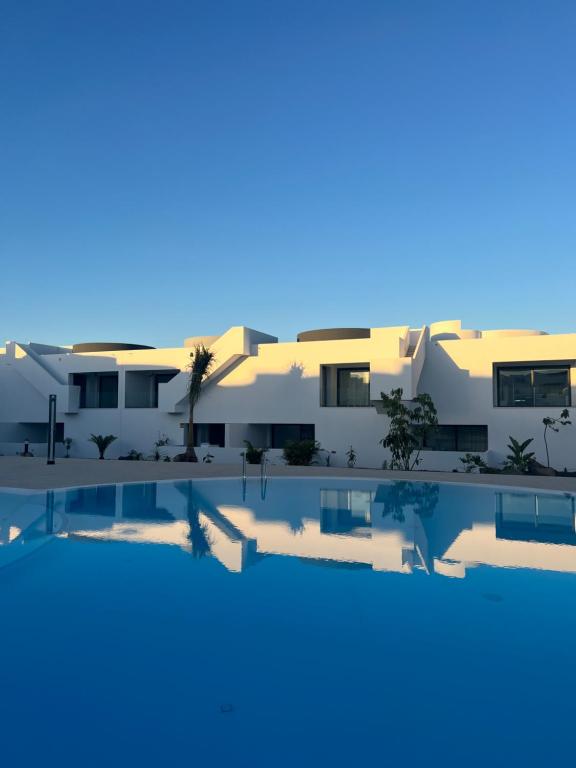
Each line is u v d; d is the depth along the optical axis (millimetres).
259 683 3877
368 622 5035
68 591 5926
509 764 2975
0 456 27719
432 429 23391
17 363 32156
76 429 30891
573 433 22500
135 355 29922
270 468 20031
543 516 10680
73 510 11094
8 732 3273
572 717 3449
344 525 9688
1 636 4695
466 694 3725
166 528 9320
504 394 25031
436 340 27375
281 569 6812
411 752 3076
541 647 4488
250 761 2986
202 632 4789
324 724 3359
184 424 28594
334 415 25891
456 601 5621
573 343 22656
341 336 28609
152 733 3266
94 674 4004
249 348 27656
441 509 11508
